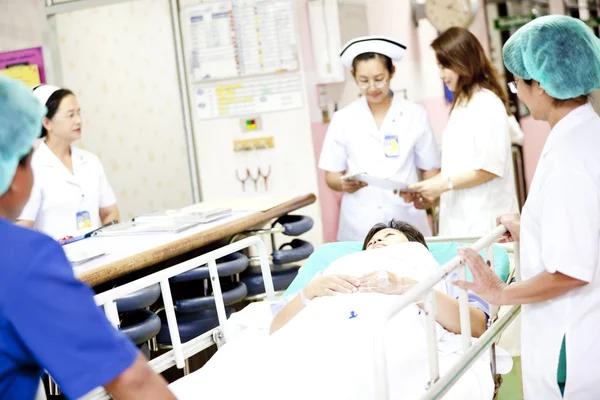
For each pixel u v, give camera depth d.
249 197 3.55
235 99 4.51
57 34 4.94
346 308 2.06
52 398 2.30
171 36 5.05
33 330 0.96
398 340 1.94
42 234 1.00
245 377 1.82
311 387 1.74
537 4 4.20
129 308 2.20
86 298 1.01
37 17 4.81
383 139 3.50
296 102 4.43
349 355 1.83
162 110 5.18
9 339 0.98
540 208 1.67
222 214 3.03
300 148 4.48
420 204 3.28
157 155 5.24
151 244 2.53
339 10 4.23
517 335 2.68
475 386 1.94
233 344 2.16
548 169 1.65
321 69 4.30
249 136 4.54
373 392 1.78
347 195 3.63
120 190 5.30
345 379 1.75
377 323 1.43
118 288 1.93
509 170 3.22
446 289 2.34
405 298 1.53
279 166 4.54
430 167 3.59
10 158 1.06
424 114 3.55
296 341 1.93
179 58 4.55
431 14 4.12
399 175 3.51
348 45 3.33
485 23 4.25
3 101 1.06
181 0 4.49
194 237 2.62
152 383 1.05
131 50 5.12
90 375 0.99
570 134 1.65
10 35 4.89
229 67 4.48
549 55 1.63
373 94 3.35
